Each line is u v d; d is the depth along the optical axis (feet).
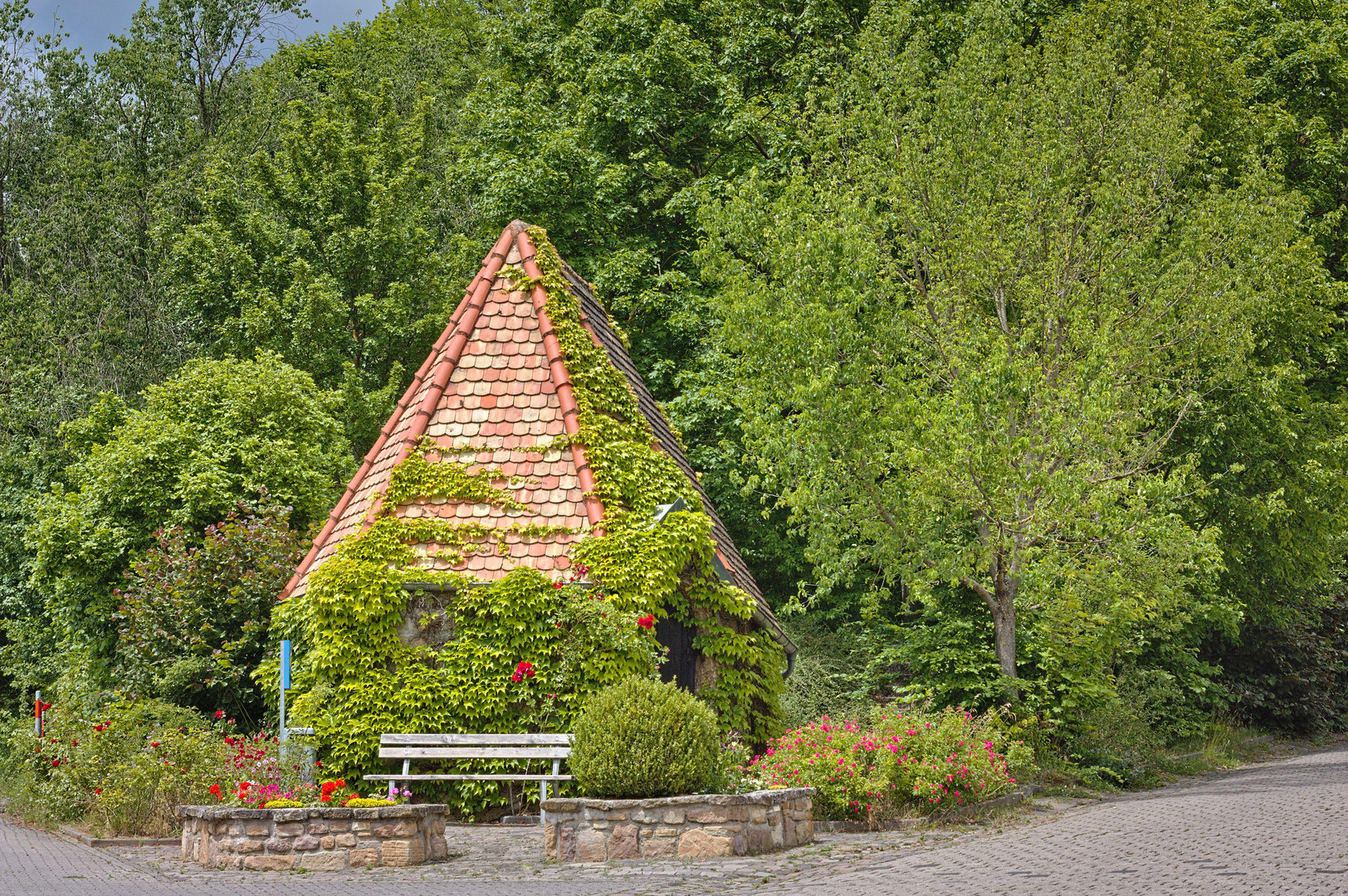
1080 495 53.16
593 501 45.34
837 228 63.62
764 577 90.07
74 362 104.47
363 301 96.17
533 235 52.44
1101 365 55.62
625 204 87.25
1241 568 79.41
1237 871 26.66
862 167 71.15
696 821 33.42
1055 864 29.43
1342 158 89.56
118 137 123.44
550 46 95.09
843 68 85.46
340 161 104.53
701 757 34.73
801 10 91.45
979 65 72.28
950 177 67.77
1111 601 55.88
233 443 67.97
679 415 79.82
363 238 99.81
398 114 122.21
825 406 56.44
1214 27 82.38
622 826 33.53
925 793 41.11
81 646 70.03
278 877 32.09
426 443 47.06
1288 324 78.18
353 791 42.42
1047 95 68.59
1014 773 51.67
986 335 60.23
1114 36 71.92
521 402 48.39
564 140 83.66
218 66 134.92
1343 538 92.38
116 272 114.73
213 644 60.13
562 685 43.19
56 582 70.28
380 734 42.60
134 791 43.29
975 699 57.00
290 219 104.68
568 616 43.62
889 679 74.18
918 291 69.92
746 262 77.30
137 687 58.18
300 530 68.44
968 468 53.62
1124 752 61.41
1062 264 62.64
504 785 43.34
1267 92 91.15
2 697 95.04
